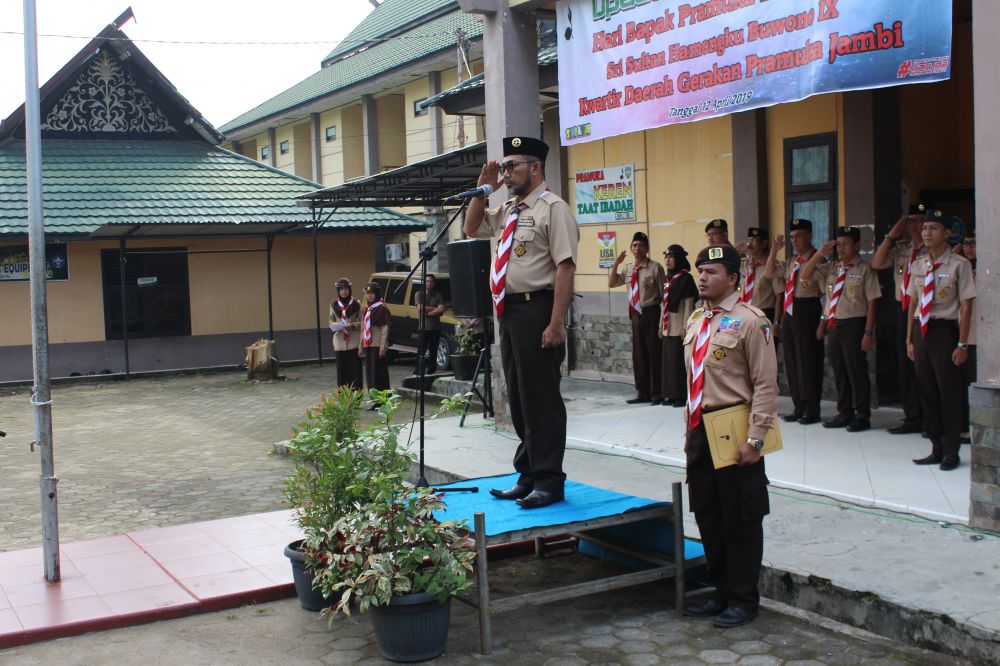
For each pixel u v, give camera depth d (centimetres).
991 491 557
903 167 941
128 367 1941
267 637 520
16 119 2039
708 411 500
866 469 701
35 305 590
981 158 548
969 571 505
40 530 778
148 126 2184
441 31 2584
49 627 521
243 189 2117
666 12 789
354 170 2970
